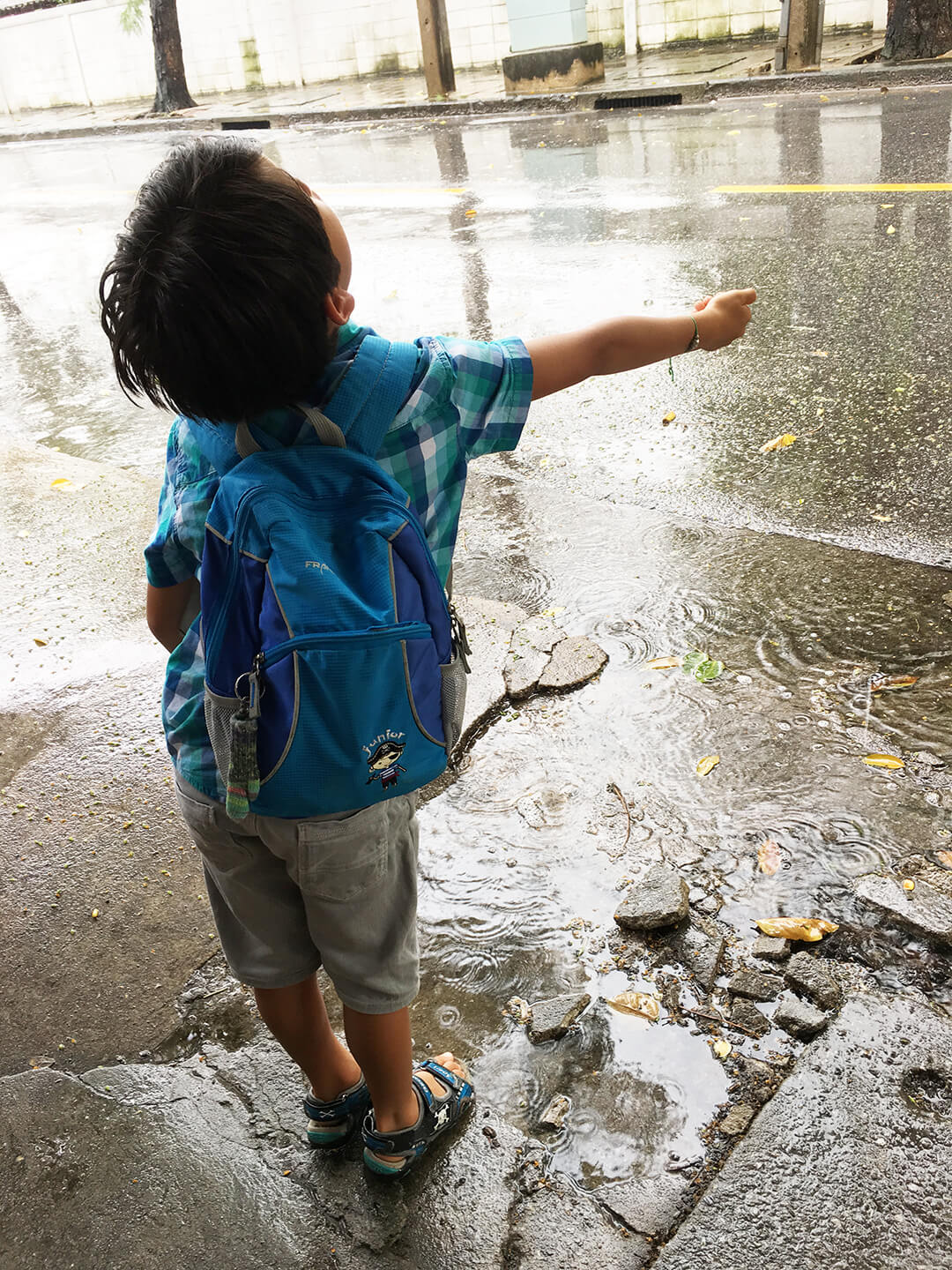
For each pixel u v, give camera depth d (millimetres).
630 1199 1704
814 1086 1828
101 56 20562
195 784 1447
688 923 2174
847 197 7105
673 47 14586
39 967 2332
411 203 9102
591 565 3506
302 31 17797
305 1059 1778
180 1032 2145
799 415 4309
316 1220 1752
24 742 3076
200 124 16453
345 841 1410
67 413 5676
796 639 2982
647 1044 1953
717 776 2541
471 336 5664
